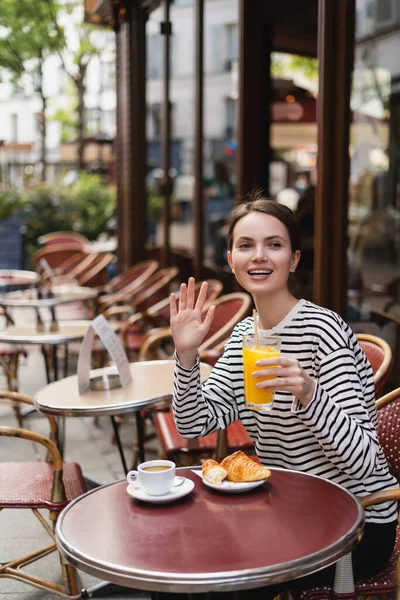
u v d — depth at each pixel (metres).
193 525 1.72
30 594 3.06
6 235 13.29
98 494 1.94
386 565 2.15
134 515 1.80
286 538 1.64
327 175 3.97
